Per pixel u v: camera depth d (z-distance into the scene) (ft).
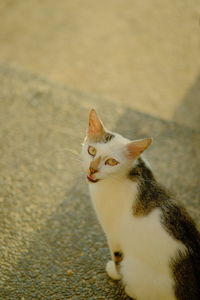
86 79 7.43
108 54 8.21
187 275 5.16
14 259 5.62
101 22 9.19
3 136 6.43
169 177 6.23
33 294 5.46
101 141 5.39
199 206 6.04
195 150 6.49
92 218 5.90
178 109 6.97
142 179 5.34
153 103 7.03
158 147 6.48
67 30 8.80
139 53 8.34
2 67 7.29
